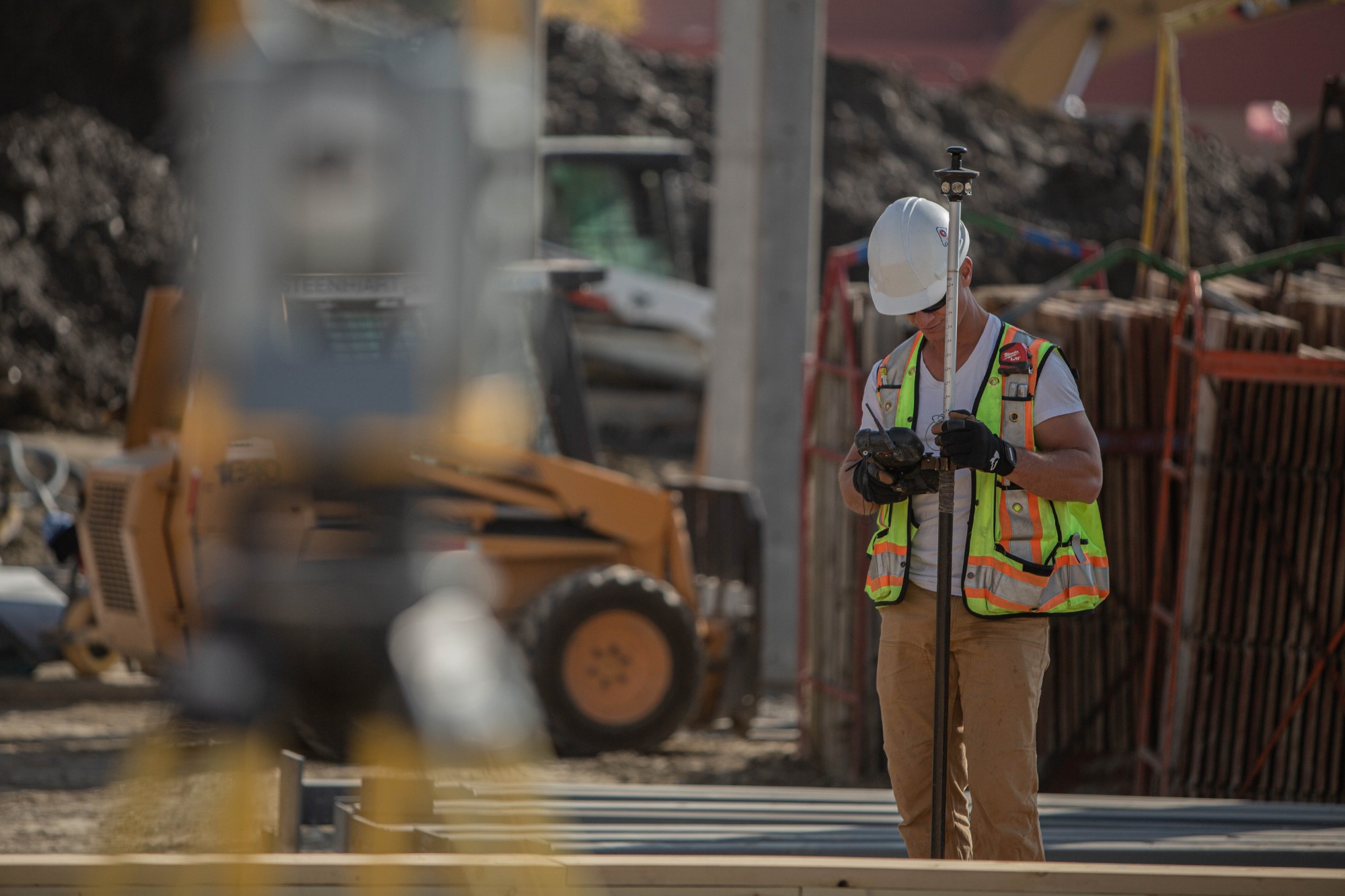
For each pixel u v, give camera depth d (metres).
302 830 18.84
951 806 13.75
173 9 79.75
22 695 32.66
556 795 19.83
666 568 30.53
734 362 39.78
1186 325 26.11
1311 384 23.22
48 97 74.44
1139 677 26.55
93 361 67.94
